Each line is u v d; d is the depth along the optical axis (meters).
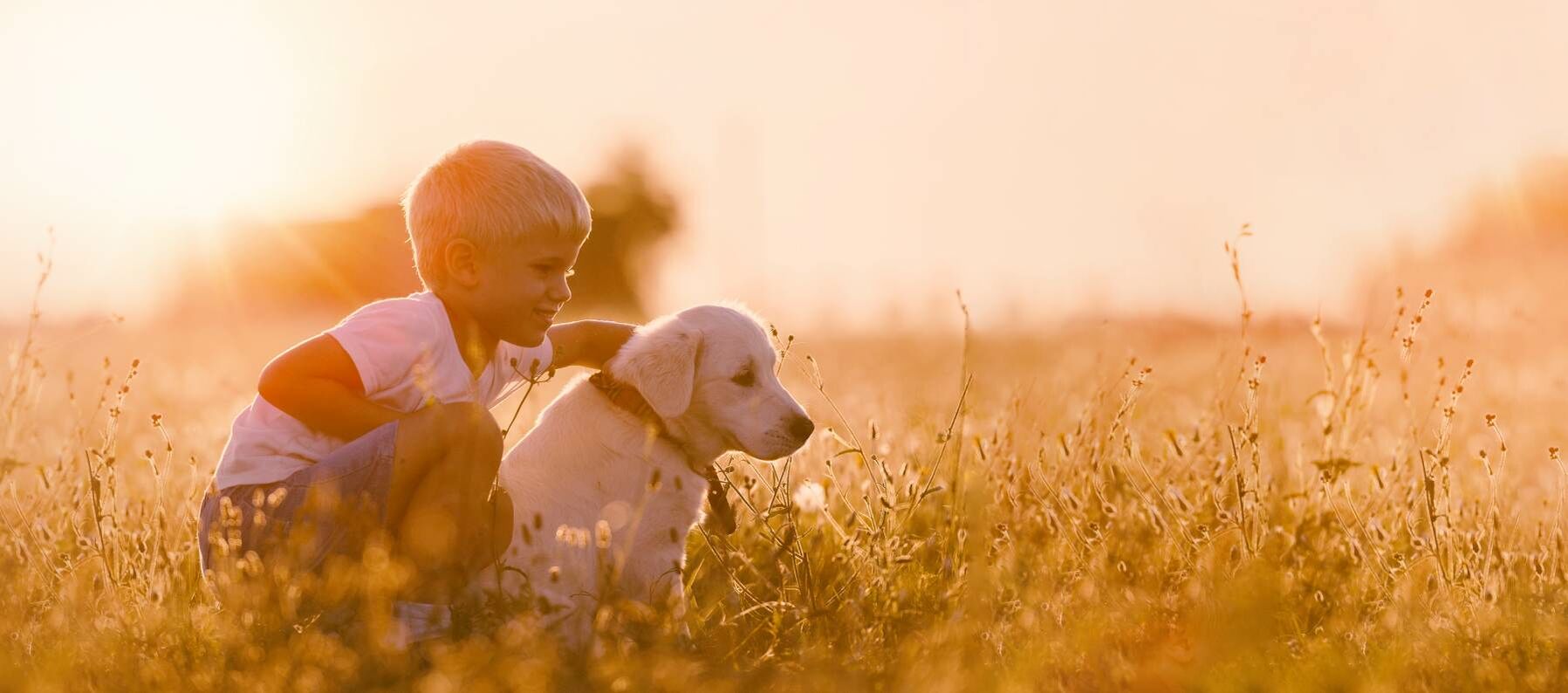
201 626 3.15
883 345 12.01
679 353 4.02
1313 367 8.21
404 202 3.96
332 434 3.59
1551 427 6.04
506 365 4.06
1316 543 4.05
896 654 3.21
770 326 4.41
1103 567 3.67
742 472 4.65
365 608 3.15
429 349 3.67
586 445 3.97
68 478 4.45
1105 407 5.14
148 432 6.58
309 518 3.38
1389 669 3.06
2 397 4.82
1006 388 7.12
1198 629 3.29
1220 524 4.07
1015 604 3.55
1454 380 5.71
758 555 4.36
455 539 3.39
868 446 4.89
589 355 4.40
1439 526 3.94
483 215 3.71
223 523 3.34
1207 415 4.95
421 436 3.40
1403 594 3.57
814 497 4.25
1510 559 3.66
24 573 3.57
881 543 3.72
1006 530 3.88
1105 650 3.19
